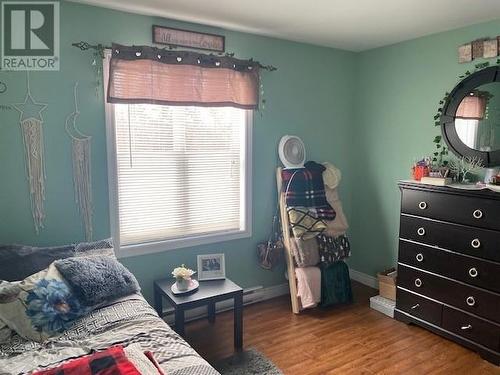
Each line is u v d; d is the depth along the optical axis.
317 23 2.77
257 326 2.85
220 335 2.71
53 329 1.72
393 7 2.44
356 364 2.36
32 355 1.55
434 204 2.63
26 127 2.27
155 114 2.70
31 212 2.33
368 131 3.62
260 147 3.18
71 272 1.94
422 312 2.77
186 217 2.93
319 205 3.18
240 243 3.18
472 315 2.45
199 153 2.93
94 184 2.50
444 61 2.95
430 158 3.07
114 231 2.60
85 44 2.38
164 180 2.80
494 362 2.34
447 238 2.57
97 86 2.45
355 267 3.86
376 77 3.50
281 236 3.23
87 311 1.88
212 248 3.04
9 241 2.28
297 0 2.32
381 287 3.22
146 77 2.51
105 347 1.59
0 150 2.21
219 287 2.54
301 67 3.33
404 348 2.54
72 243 2.46
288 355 2.46
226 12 2.53
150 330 1.77
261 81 3.11
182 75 2.64
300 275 3.04
